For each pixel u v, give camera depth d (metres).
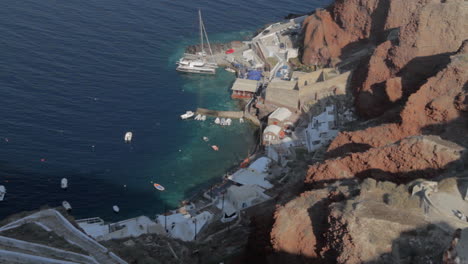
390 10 141.50
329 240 60.38
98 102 134.25
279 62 164.25
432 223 55.59
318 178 79.44
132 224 91.12
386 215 57.78
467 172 68.94
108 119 128.88
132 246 74.94
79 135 121.06
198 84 152.88
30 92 132.25
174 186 110.94
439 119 92.81
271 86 140.88
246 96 148.00
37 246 61.62
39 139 117.12
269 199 99.75
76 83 140.12
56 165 110.75
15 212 97.25
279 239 67.06
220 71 161.88
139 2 194.88
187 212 100.75
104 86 141.62
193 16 192.62
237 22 194.25
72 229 69.00
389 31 142.38
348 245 56.62
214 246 84.81
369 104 119.06
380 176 76.69
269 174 111.44
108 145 119.94
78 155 114.81
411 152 76.19
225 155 122.81
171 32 178.25
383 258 54.59
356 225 57.31
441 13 114.00
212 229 92.94
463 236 44.50
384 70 120.75
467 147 79.31
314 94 134.75
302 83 142.88
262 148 124.75
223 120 135.00
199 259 79.75
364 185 63.72
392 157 77.19
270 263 68.56
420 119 93.81
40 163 110.38
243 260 79.25
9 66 141.25
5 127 118.44
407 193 60.50
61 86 137.50
